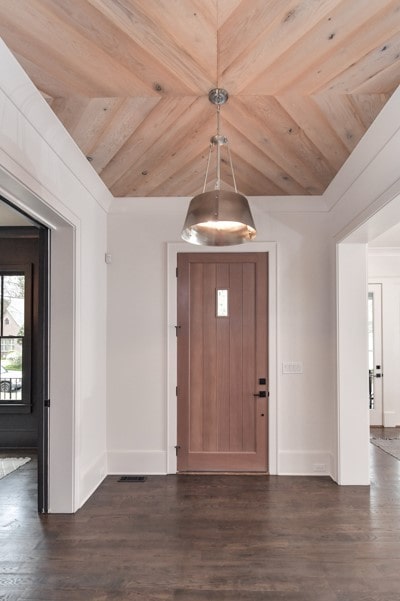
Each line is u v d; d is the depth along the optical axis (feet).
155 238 12.59
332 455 11.92
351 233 10.50
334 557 7.70
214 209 6.72
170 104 7.70
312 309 12.36
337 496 10.51
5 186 7.03
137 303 12.50
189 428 12.30
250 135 8.84
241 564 7.47
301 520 9.17
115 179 11.06
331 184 11.16
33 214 8.77
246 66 6.58
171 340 12.39
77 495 9.77
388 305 19.39
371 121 8.05
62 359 9.75
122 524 9.00
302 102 7.61
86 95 7.33
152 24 5.68
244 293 12.44
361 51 6.18
